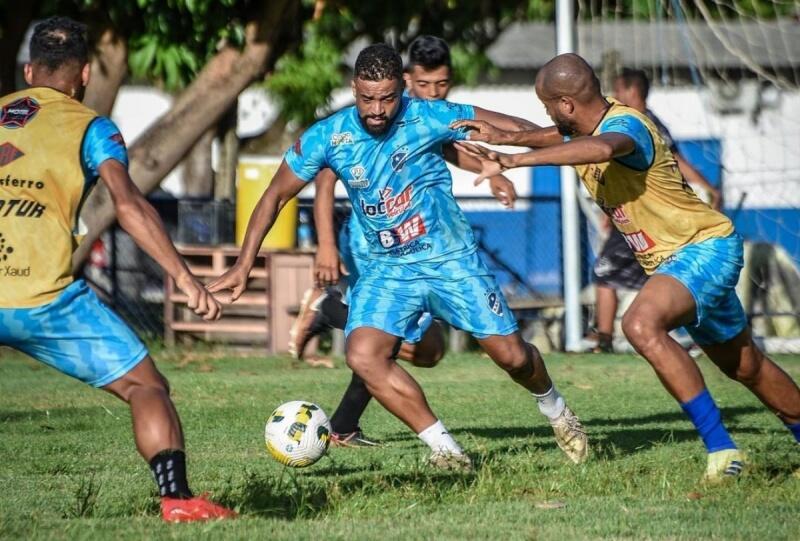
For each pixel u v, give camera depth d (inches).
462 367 1676.9
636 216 826.8
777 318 2006.6
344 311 1131.3
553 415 895.1
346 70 2425.0
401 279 842.8
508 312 858.8
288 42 2036.2
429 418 834.2
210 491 772.6
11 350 1927.9
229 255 1866.4
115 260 2036.2
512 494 768.9
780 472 816.3
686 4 2576.3
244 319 1899.6
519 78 3646.7
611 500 751.7
